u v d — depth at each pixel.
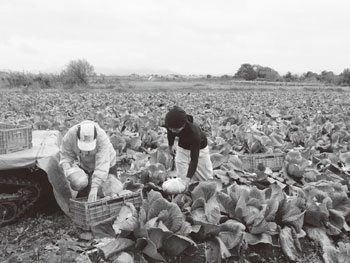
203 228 2.99
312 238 3.34
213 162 4.65
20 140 3.62
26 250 3.06
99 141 3.31
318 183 4.20
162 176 3.99
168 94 22.28
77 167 3.41
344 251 2.81
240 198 3.21
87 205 3.10
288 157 4.82
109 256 2.72
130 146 5.81
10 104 12.65
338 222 3.47
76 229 3.30
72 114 9.95
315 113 11.85
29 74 30.25
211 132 7.39
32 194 3.65
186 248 2.94
